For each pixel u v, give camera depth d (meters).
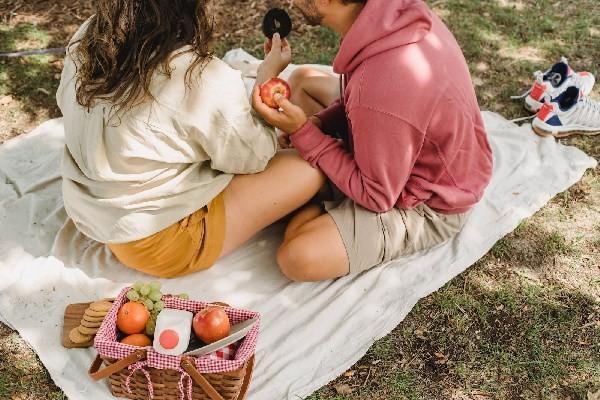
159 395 2.17
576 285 2.71
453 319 2.56
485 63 3.84
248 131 2.26
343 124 2.85
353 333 2.48
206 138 2.19
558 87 3.32
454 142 2.41
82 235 2.78
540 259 2.81
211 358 2.01
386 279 2.65
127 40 1.94
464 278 2.72
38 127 3.31
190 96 2.08
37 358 2.37
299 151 2.55
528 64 3.82
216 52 3.92
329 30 4.08
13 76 3.63
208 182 2.37
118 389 2.21
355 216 2.54
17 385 2.29
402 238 2.62
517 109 3.56
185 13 1.97
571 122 3.31
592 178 3.17
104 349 2.05
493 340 2.50
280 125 2.47
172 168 2.26
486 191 3.06
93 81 2.02
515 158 3.22
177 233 2.42
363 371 2.38
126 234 2.35
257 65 3.68
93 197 2.31
